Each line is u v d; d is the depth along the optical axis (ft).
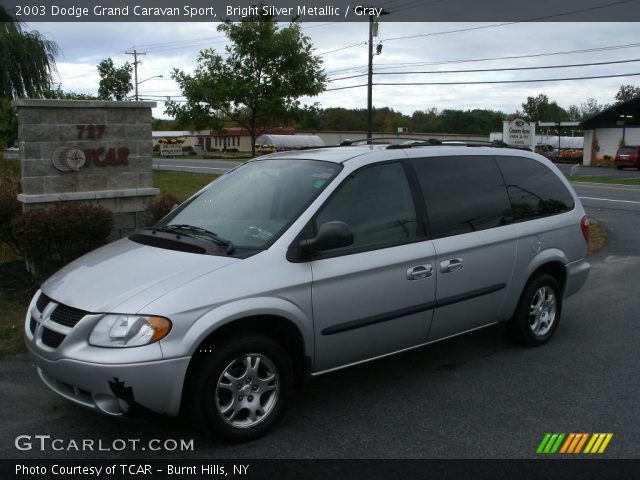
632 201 65.57
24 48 70.69
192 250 13.19
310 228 13.46
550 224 18.31
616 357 17.83
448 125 316.60
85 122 26.66
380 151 15.39
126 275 12.50
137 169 28.32
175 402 11.59
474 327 16.83
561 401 14.74
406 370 16.72
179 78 55.06
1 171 34.53
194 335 11.55
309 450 12.35
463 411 14.17
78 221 23.06
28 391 15.08
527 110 314.96
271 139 175.83
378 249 14.23
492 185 17.26
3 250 29.27
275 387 12.93
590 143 170.30
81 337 11.62
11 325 19.04
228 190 15.88
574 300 24.29
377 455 12.17
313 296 13.10
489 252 16.44
